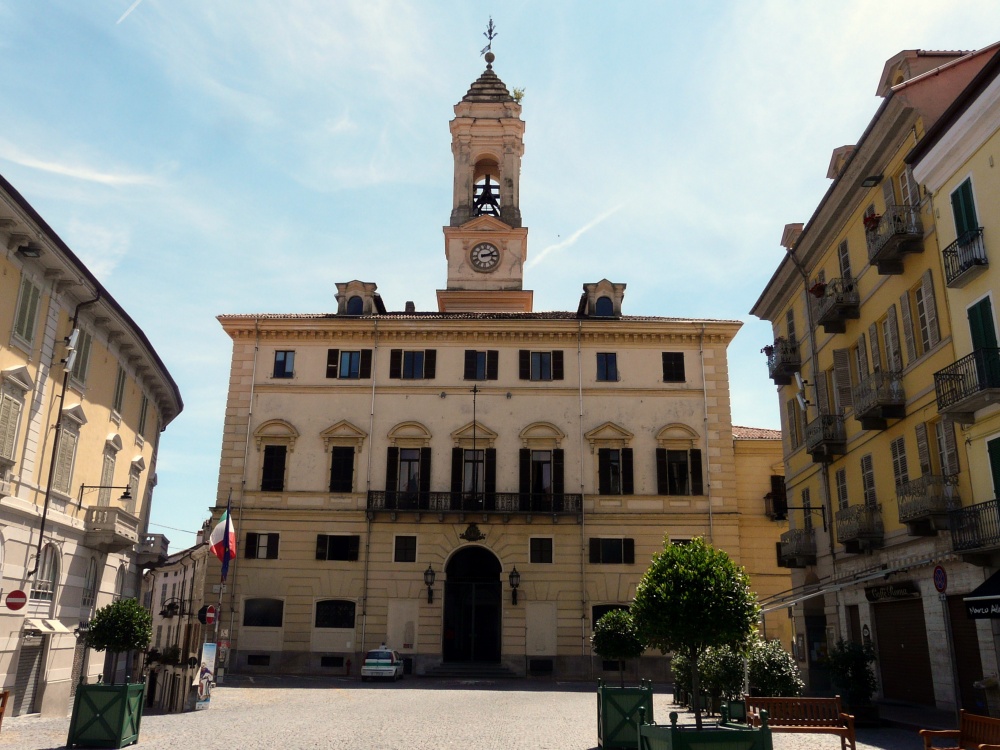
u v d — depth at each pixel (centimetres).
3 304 2230
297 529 4200
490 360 4431
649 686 1658
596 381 4397
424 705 2594
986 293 2016
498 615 4188
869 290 2738
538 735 1842
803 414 3409
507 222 5656
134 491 3450
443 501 4209
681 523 4203
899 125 2431
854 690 2077
